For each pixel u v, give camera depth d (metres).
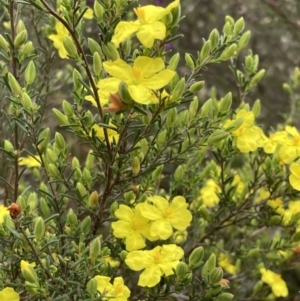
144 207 0.37
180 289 0.37
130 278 0.44
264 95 0.80
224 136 0.38
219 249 0.45
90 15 0.42
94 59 0.36
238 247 0.45
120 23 0.34
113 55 0.35
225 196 0.43
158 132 0.37
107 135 0.36
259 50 0.82
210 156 0.52
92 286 0.35
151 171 0.38
